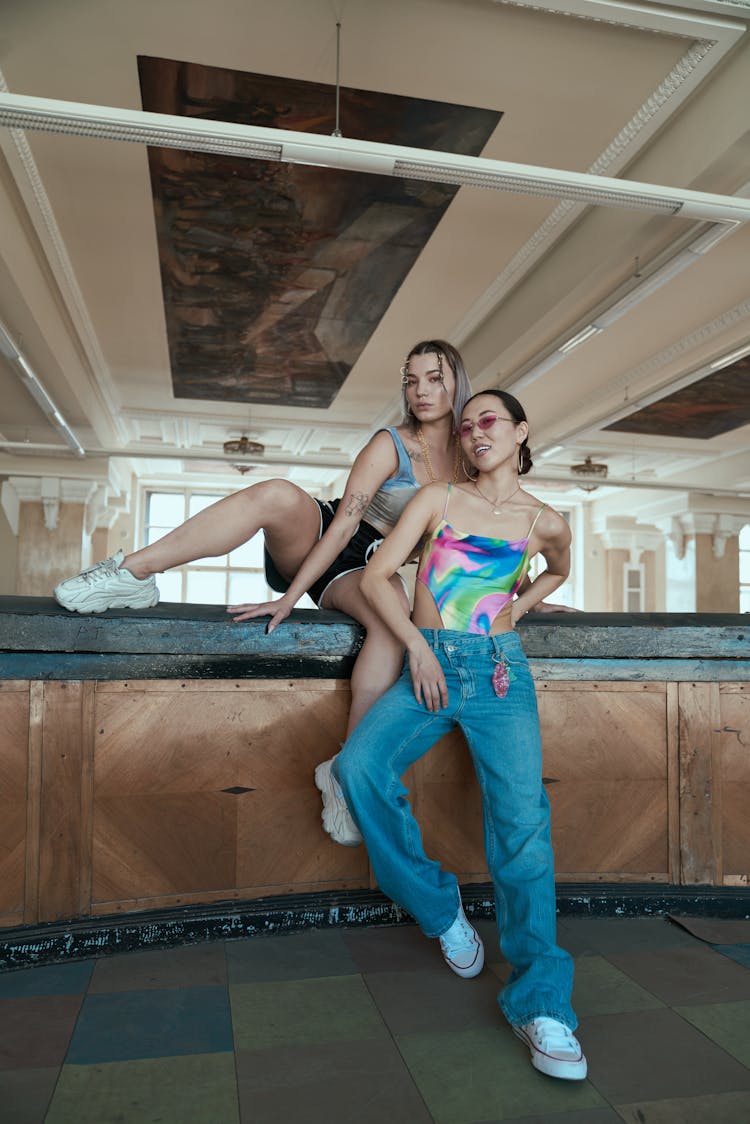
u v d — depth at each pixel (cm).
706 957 214
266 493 222
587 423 1212
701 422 1270
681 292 779
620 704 245
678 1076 156
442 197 626
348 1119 140
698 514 1752
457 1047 166
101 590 207
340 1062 159
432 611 203
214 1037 168
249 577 2152
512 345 834
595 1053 164
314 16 441
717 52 461
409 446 236
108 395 1209
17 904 200
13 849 200
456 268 755
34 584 1523
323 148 432
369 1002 185
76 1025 171
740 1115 143
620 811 245
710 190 523
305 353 1006
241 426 1393
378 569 199
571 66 479
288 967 203
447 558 203
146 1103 143
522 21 443
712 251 690
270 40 459
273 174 594
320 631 226
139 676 213
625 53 469
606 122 534
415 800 235
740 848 249
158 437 1512
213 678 220
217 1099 145
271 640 221
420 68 481
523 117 527
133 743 213
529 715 194
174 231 686
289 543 236
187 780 218
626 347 940
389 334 935
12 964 197
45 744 204
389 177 595
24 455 1472
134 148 566
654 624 247
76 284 802
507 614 207
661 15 431
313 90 500
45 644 202
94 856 209
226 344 973
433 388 232
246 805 223
